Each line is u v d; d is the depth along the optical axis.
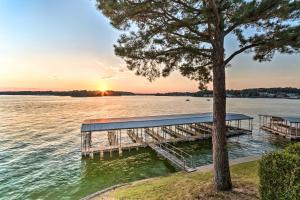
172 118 34.34
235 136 33.44
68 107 109.25
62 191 16.50
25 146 30.92
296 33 7.72
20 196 15.92
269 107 101.75
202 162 22.14
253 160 15.62
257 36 9.00
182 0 8.48
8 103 146.00
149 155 24.38
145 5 7.70
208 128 37.19
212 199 8.28
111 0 7.41
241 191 8.65
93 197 11.89
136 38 8.84
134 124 29.12
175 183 11.60
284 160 4.83
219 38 8.76
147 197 9.89
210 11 7.79
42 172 20.53
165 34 8.91
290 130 32.94
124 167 21.11
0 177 19.47
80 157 24.88
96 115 71.38
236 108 95.19
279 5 7.65
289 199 4.53
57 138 36.53
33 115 72.62
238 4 8.36
